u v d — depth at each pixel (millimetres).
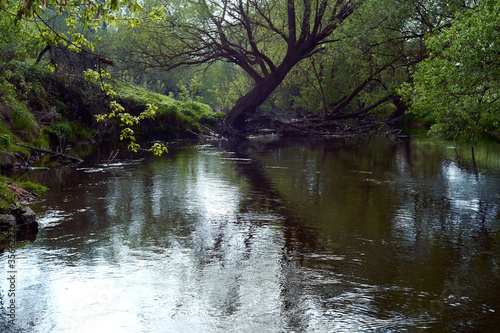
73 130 24344
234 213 10047
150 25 28875
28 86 20953
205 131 34281
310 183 14062
